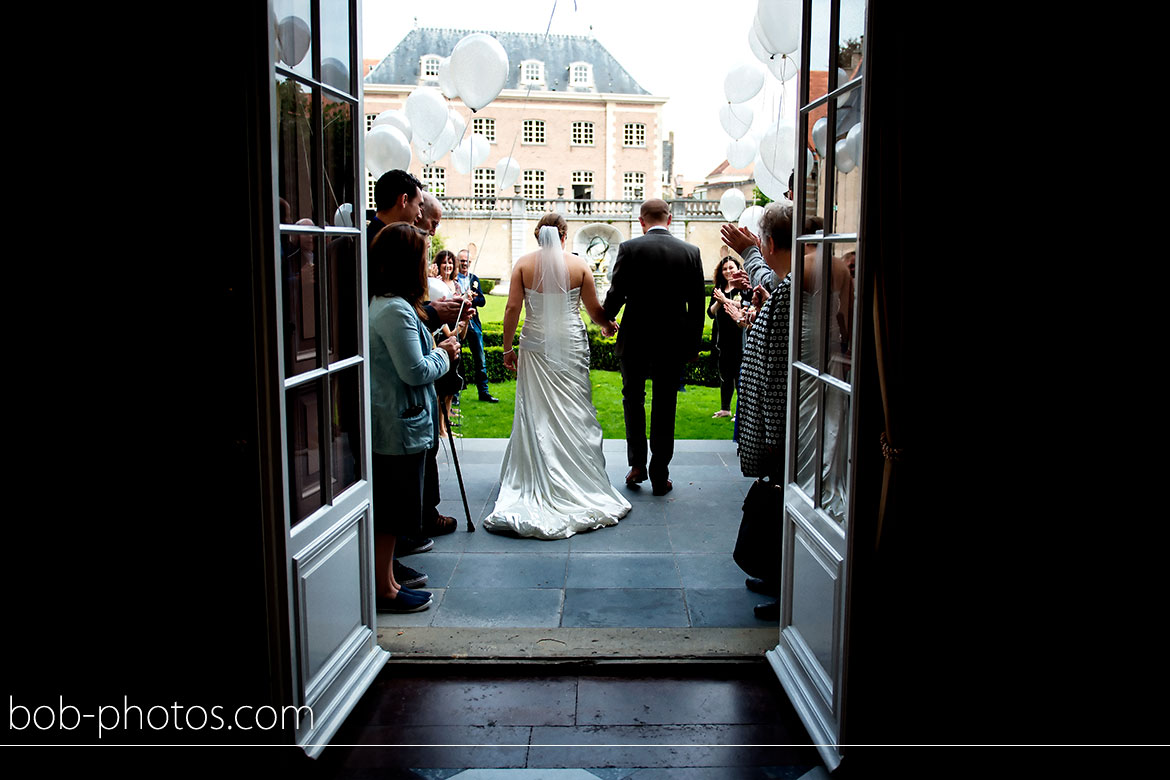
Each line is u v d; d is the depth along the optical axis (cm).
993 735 212
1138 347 195
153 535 208
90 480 206
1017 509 203
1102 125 188
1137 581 204
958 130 188
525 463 429
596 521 418
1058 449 200
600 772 221
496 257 3105
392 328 287
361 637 261
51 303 201
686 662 276
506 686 266
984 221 191
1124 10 184
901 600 208
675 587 344
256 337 198
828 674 229
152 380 202
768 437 303
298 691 217
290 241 212
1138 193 190
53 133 195
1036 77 186
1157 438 199
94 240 198
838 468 226
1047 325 195
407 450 303
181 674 212
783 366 298
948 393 198
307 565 221
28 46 192
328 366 239
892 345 195
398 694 261
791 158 509
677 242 462
